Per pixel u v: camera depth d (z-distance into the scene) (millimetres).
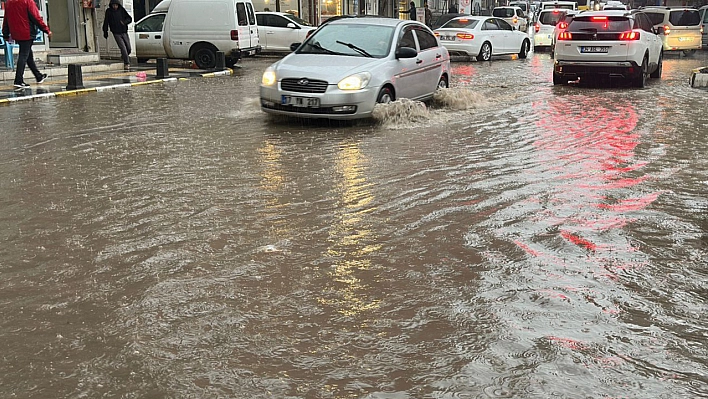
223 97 14609
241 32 22375
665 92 15922
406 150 9172
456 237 5746
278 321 4246
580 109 13023
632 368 3707
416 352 3871
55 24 22156
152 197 6910
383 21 12641
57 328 4145
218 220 6184
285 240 5668
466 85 17312
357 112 11070
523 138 10016
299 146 9453
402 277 4918
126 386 3516
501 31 27453
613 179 7641
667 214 6391
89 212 6414
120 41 20734
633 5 74062
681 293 4672
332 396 3434
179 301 4516
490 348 3914
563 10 33656
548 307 4441
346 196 6957
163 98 14445
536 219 6227
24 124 11078
